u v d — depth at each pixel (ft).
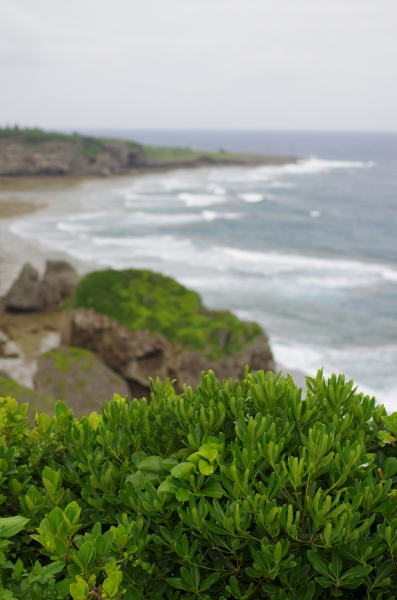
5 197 317.22
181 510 8.76
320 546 8.16
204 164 590.14
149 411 10.98
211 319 78.89
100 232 220.84
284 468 8.55
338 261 184.24
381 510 8.61
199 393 11.32
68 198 324.19
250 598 8.86
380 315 129.39
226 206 319.88
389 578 8.22
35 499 9.18
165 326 74.28
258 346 75.61
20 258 167.53
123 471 10.04
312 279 158.81
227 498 9.57
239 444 10.17
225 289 145.07
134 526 8.69
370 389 91.50
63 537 7.98
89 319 77.66
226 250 194.29
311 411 10.00
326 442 8.53
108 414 10.94
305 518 8.84
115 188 384.47
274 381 10.82
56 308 114.52
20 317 109.50
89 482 10.29
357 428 10.31
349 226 267.18
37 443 11.28
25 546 9.22
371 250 209.36
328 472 9.55
